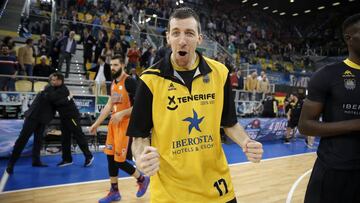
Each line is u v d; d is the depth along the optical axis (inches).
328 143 67.2
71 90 297.3
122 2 576.7
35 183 168.2
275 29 957.8
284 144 359.6
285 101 411.2
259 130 354.0
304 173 220.8
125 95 130.4
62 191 156.8
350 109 64.0
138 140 56.5
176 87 55.7
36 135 200.7
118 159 134.0
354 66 65.5
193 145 55.4
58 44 331.3
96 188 163.5
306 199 70.8
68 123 204.1
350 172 63.0
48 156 233.8
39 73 295.1
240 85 400.5
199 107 56.4
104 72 325.1
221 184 58.1
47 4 453.7
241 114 366.0
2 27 394.6
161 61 57.9
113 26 480.1
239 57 625.3
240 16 911.0
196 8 812.6
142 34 456.4
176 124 55.0
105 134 265.7
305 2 852.6
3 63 265.0
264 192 169.6
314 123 67.2
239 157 267.7
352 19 65.3
